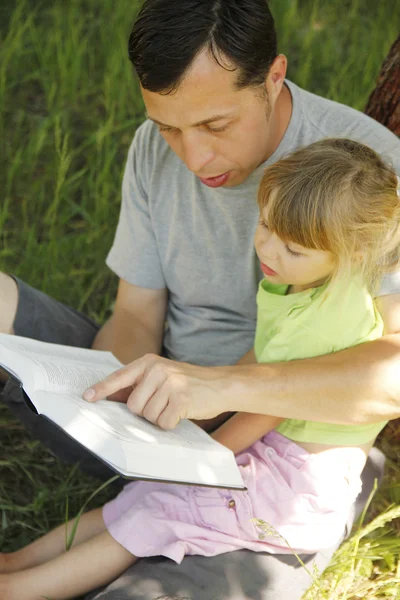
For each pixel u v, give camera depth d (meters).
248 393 1.98
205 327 2.48
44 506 2.65
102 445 1.74
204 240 2.37
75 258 3.69
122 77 4.58
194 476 1.82
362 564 2.28
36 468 2.81
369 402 2.00
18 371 1.84
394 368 1.98
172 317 2.57
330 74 4.57
